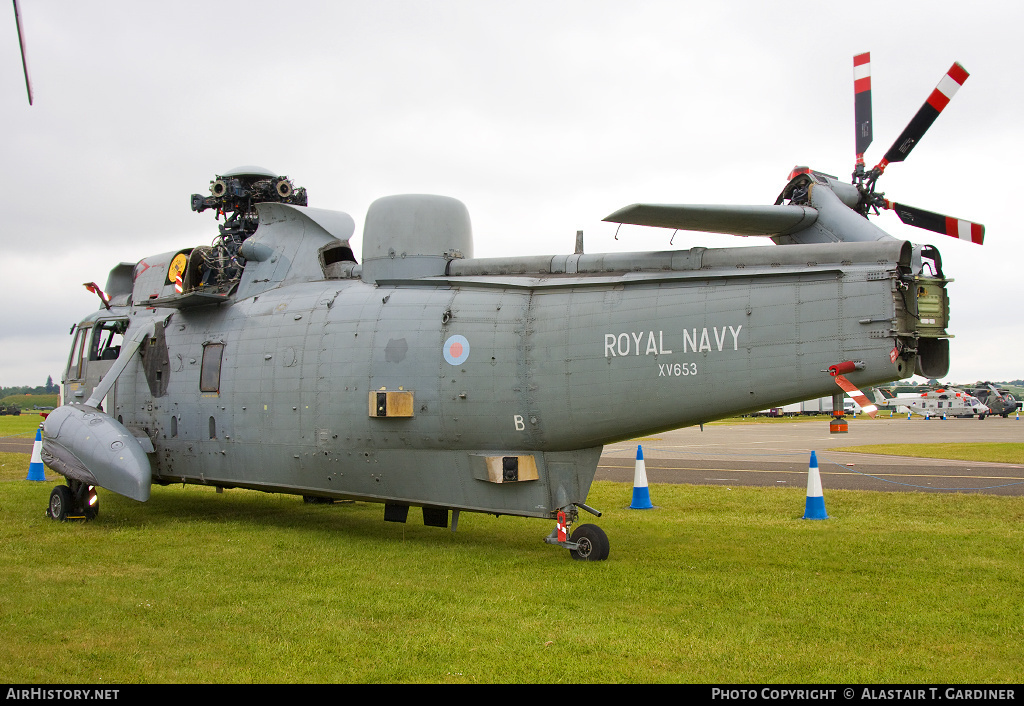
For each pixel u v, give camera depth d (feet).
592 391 27.27
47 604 20.99
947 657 17.01
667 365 26.30
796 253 25.72
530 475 27.94
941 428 141.28
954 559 26.78
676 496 44.32
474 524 34.91
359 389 30.42
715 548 28.94
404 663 16.61
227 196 39.99
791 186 30.42
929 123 29.63
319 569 25.43
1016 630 18.84
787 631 18.84
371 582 23.68
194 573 24.80
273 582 23.67
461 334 29.14
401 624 19.36
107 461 33.65
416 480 29.96
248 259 37.24
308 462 31.86
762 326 25.11
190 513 39.40
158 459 37.58
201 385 35.76
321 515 38.58
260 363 33.63
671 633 18.60
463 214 34.06
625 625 19.25
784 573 24.86
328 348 31.63
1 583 23.41
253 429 33.50
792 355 24.64
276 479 33.01
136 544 29.60
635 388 26.76
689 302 26.35
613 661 16.72
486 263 31.53
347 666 16.43
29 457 72.64
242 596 22.00
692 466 65.21
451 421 28.84
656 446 96.37
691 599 21.72
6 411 308.40
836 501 41.09
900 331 23.32
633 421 27.02
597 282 27.99
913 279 23.72
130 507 41.68
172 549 28.71
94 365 42.22
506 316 28.84
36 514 37.83
